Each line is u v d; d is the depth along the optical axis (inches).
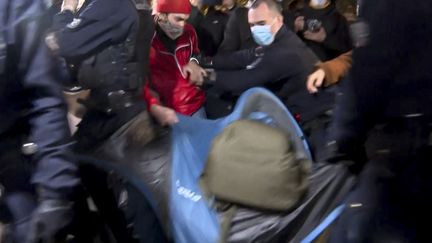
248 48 208.4
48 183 121.0
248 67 201.2
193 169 149.7
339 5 210.2
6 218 123.1
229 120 155.3
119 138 162.2
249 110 154.6
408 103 116.0
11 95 121.1
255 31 200.7
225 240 140.9
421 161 116.8
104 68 174.6
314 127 183.2
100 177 161.3
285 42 197.8
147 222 153.9
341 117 120.3
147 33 184.9
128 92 173.6
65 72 163.3
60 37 174.9
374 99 116.5
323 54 208.2
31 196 123.0
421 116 116.0
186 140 154.6
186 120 159.9
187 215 144.9
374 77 115.8
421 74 115.0
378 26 114.9
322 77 189.8
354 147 122.2
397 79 115.8
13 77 120.8
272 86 197.8
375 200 119.0
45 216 120.5
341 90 123.6
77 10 180.7
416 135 116.3
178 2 208.7
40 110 121.8
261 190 140.2
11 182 122.5
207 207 143.6
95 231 161.8
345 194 136.8
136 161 155.1
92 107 170.6
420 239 117.7
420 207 117.2
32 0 121.5
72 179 122.6
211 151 144.7
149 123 163.9
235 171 141.5
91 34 176.7
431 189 116.6
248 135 143.3
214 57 210.5
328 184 140.5
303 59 194.4
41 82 121.5
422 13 113.6
